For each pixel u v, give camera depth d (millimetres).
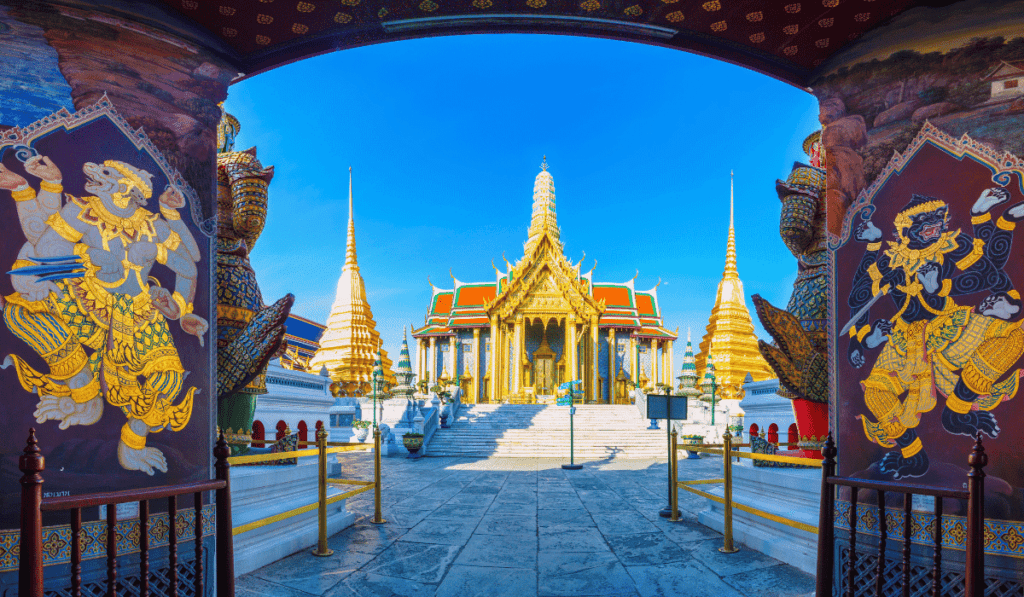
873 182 5258
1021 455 4309
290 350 40750
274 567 7152
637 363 51938
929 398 4730
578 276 48500
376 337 38094
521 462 22672
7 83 4383
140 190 4871
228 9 5148
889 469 4887
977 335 4562
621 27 5766
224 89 5641
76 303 4438
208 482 4426
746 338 36688
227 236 8672
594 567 7191
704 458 24500
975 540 3932
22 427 4141
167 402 4867
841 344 5344
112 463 4504
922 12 5070
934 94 4988
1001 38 4781
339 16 5410
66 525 4258
